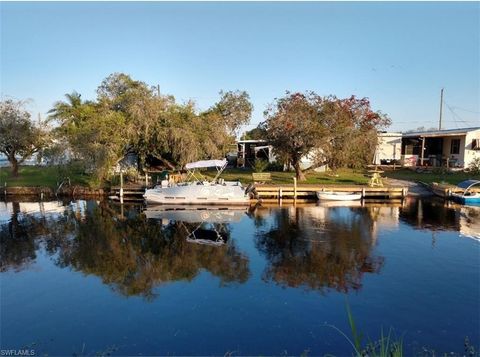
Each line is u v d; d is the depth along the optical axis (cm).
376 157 3578
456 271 1103
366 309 862
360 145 2548
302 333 762
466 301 902
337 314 841
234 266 1164
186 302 905
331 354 688
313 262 1195
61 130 3275
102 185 2659
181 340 740
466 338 739
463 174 3050
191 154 2688
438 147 3562
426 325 791
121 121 2653
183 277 1073
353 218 1864
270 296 933
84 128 2620
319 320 815
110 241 1481
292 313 846
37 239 1518
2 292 976
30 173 3472
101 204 2336
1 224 1798
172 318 829
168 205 2238
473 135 3147
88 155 2505
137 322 812
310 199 2462
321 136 2484
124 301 914
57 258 1263
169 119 2788
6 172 3509
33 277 1082
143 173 3175
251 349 707
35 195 2653
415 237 1485
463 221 1770
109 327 794
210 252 1320
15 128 3083
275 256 1262
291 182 2745
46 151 2661
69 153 2584
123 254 1308
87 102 3938
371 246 1367
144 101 2775
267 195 2472
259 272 1105
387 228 1639
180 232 1620
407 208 2123
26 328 795
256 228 1673
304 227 1677
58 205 2306
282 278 1055
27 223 1819
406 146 3738
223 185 2233
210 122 2989
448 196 2355
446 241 1427
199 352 699
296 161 2747
